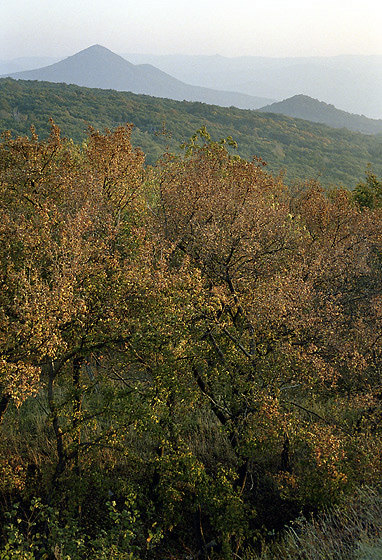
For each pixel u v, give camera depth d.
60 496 13.15
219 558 12.23
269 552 11.18
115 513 11.41
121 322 11.08
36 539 12.57
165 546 13.27
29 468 15.56
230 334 11.91
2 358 9.43
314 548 8.20
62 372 13.25
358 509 9.48
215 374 11.62
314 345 10.99
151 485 14.34
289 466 13.95
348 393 13.10
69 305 9.53
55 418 12.55
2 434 16.53
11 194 14.20
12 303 10.87
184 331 10.59
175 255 14.02
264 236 14.39
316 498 10.58
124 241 13.72
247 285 12.80
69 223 10.84
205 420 18.00
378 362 13.00
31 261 10.65
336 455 10.09
